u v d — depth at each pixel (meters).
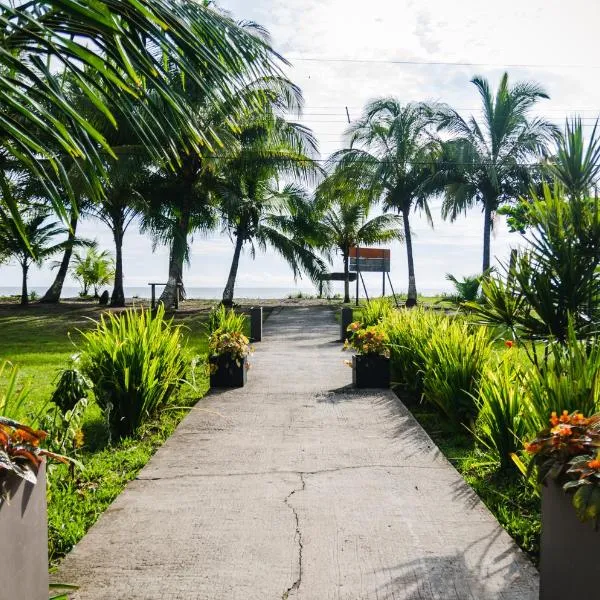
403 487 4.14
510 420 4.45
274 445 5.23
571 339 3.94
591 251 5.04
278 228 26.03
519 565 2.99
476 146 23.31
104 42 2.71
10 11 2.19
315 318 21.78
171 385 6.61
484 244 24.52
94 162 2.76
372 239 30.72
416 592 2.74
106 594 2.74
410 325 8.93
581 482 2.15
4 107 2.85
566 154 5.30
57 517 3.61
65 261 28.70
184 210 21.62
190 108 2.86
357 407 6.85
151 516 3.64
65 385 4.47
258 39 3.23
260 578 2.88
